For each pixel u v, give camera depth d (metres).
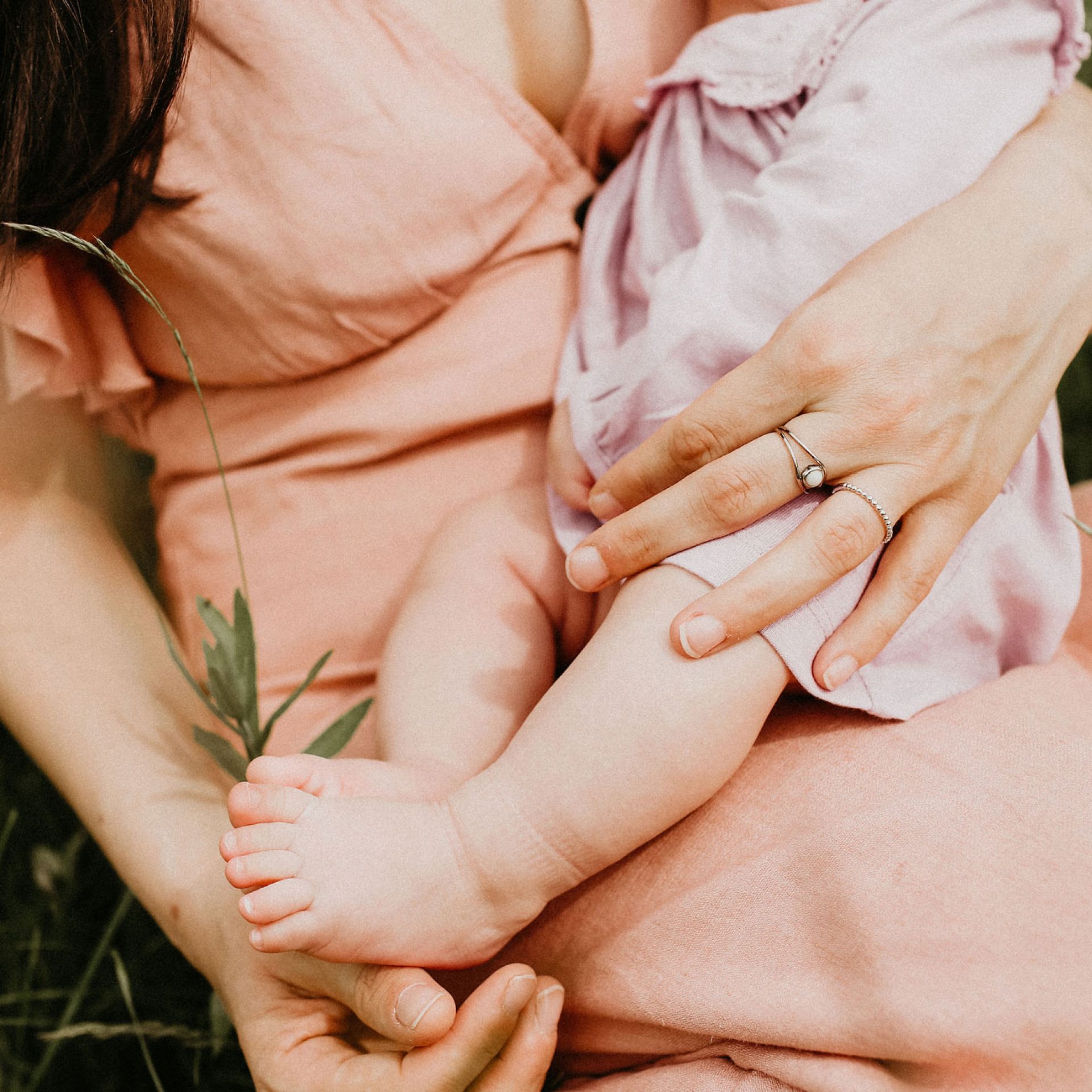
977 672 0.85
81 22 0.76
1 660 1.01
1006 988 0.62
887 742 0.75
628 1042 0.76
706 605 0.70
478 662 0.88
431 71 0.90
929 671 0.82
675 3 1.00
